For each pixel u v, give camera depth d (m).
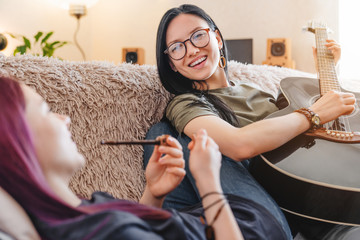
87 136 1.14
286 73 1.67
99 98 1.18
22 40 3.81
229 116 1.21
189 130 1.11
